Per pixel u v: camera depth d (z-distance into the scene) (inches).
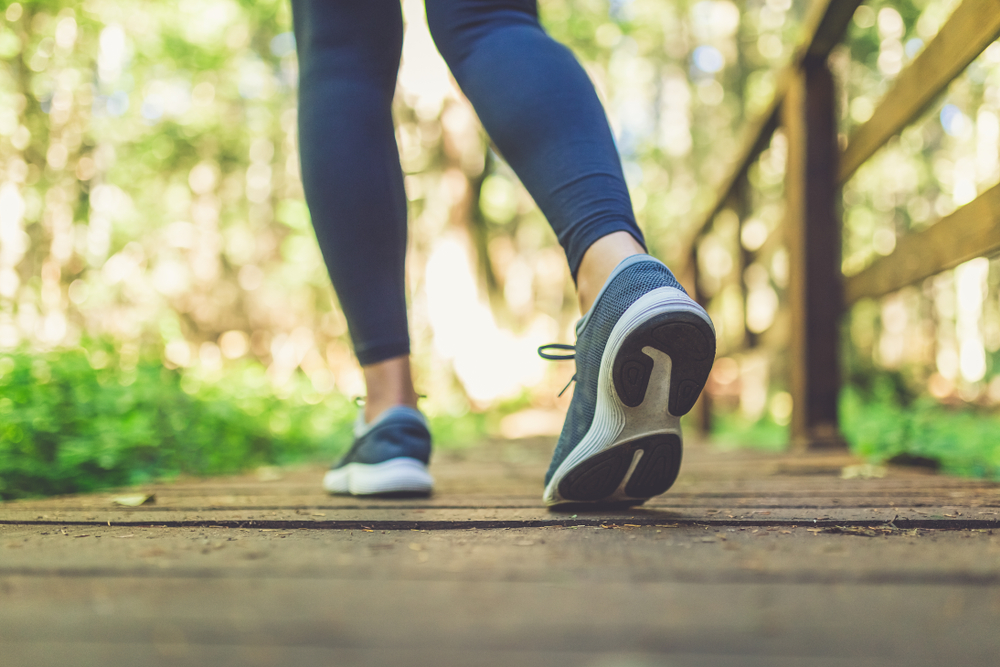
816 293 126.3
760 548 29.4
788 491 55.2
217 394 139.7
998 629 18.6
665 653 16.9
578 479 41.6
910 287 100.1
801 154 127.3
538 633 18.4
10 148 204.4
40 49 217.2
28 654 17.0
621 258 41.5
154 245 332.5
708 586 23.0
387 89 57.0
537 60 45.4
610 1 393.7
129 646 17.6
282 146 407.2
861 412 174.9
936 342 393.7
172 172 352.2
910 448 99.2
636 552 28.6
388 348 56.7
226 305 408.2
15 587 23.3
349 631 18.6
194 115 341.7
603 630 18.6
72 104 232.7
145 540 32.8
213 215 396.5
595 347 40.3
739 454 118.9
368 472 55.2
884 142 99.9
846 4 112.0
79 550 29.9
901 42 348.8
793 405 131.7
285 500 53.9
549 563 26.4
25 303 181.9
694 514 40.4
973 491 54.1
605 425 40.5
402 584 23.4
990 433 120.0
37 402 88.4
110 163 288.5
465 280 362.3
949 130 328.2
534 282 557.3
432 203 387.2
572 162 43.3
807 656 16.7
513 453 167.6
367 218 54.9
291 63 388.8
